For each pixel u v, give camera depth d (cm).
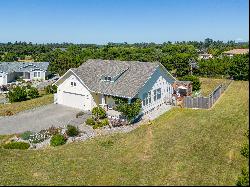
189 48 11438
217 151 2341
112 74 4016
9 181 2041
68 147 2753
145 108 3866
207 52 12044
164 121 3388
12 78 7362
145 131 3048
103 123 3372
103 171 2148
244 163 2086
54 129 3212
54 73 8081
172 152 2395
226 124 2859
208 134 2703
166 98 4312
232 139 2506
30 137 3042
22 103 4641
